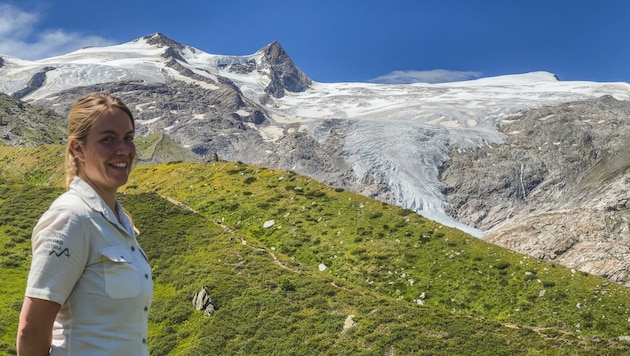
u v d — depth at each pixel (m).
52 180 119.50
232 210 86.62
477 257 68.75
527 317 58.56
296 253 73.56
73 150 5.99
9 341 45.94
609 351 41.34
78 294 5.62
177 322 52.44
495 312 60.12
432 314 48.75
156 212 77.69
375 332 46.25
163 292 58.50
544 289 62.12
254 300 53.34
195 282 57.88
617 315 57.34
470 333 45.03
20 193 82.00
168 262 63.88
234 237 69.75
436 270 67.50
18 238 66.31
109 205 6.13
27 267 59.91
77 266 5.55
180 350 48.41
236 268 61.06
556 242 192.88
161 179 105.00
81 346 5.56
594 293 61.19
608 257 173.25
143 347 5.98
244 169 101.88
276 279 57.56
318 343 45.94
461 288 63.69
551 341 43.19
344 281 59.28
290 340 46.78
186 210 79.19
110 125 5.95
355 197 86.94
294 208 84.81
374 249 72.19
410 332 45.50
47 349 5.50
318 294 54.12
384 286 65.31
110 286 5.67
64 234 5.51
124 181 6.10
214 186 96.69
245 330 48.97
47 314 5.37
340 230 77.31
